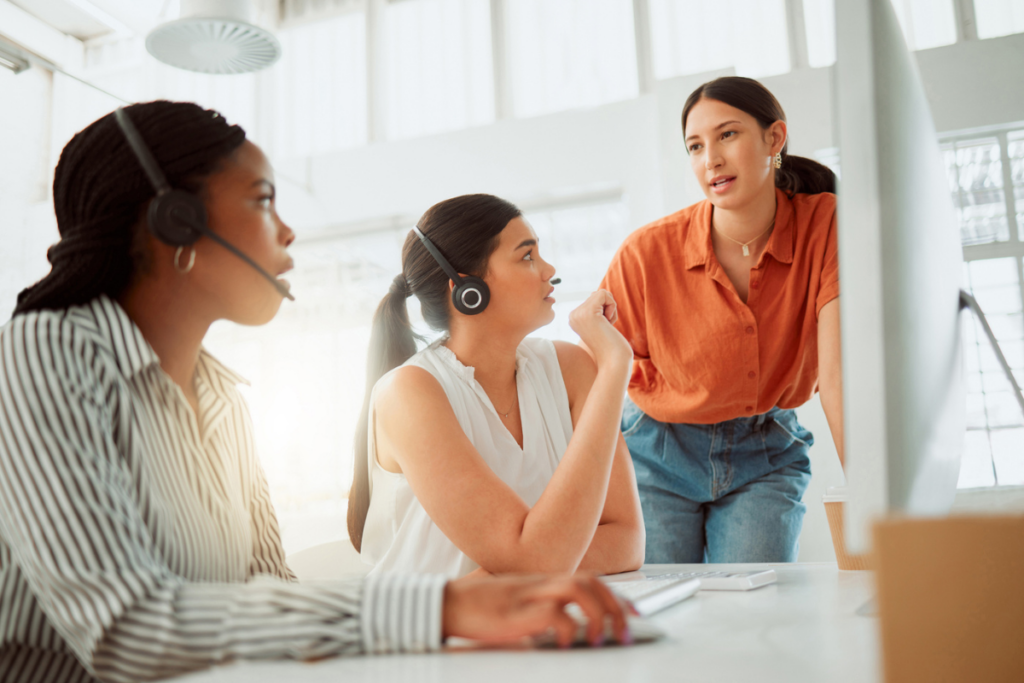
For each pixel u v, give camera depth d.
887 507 0.43
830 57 4.21
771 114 1.54
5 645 0.60
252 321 0.74
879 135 0.46
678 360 1.62
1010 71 3.50
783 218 1.55
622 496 1.15
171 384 0.68
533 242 1.21
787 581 0.79
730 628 0.54
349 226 4.83
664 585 0.69
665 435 1.69
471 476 0.94
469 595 0.52
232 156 0.70
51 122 4.43
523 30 4.84
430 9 5.07
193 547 0.65
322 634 0.50
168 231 0.64
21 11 4.38
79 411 0.56
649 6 4.59
